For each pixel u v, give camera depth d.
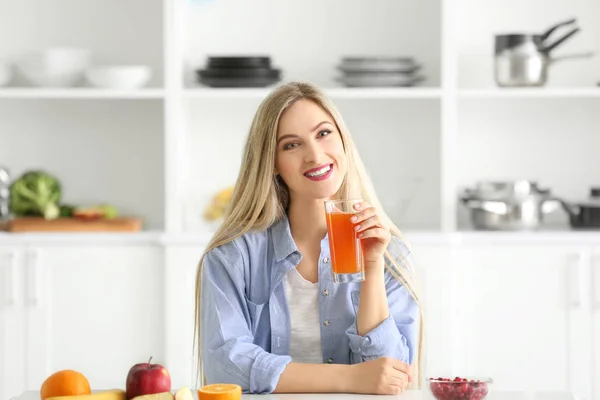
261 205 2.34
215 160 4.17
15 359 3.83
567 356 3.78
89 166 4.18
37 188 3.95
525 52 3.78
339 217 2.08
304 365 2.12
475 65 4.13
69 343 3.83
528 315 3.79
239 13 4.13
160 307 3.81
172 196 3.83
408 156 4.16
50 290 3.82
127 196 4.19
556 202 3.87
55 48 4.01
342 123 2.32
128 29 4.13
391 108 4.14
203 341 2.29
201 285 2.38
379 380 2.05
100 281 3.82
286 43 4.13
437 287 3.75
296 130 2.24
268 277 2.35
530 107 4.14
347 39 4.13
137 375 1.93
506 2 4.12
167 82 3.83
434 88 3.83
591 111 4.14
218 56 3.86
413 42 4.12
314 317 2.31
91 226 3.86
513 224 3.81
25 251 3.81
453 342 3.77
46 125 4.18
